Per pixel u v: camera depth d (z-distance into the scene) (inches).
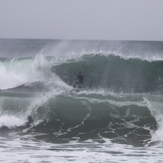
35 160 1162.0
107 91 2709.2
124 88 2923.2
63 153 1312.7
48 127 1856.5
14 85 2851.9
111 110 2055.9
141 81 2982.3
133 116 1983.3
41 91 2659.9
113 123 1914.4
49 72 3009.4
